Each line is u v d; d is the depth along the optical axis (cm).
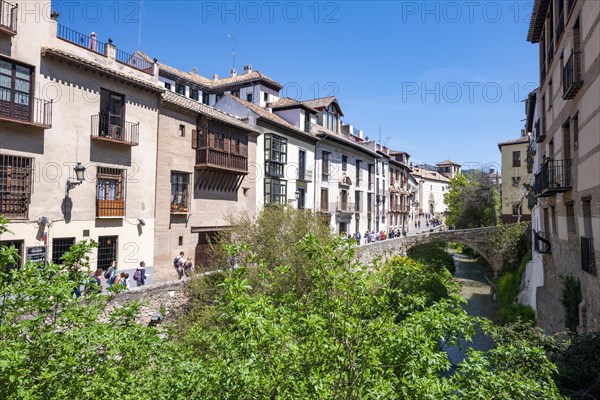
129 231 1591
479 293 2681
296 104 2772
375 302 441
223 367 393
